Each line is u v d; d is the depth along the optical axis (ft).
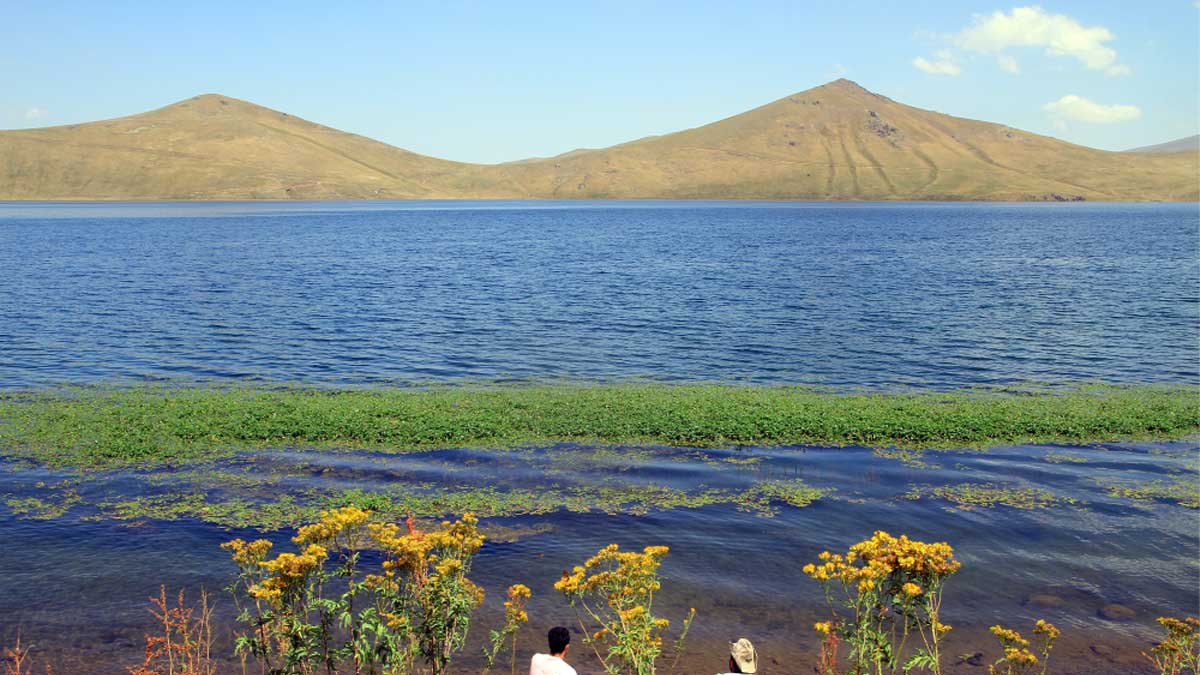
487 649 42.68
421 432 78.23
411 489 64.90
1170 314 162.61
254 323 149.69
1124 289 202.80
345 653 33.73
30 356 118.11
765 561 53.52
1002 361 120.06
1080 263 273.13
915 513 61.57
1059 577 51.67
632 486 66.39
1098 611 47.62
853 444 77.92
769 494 65.05
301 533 33.42
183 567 51.67
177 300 176.96
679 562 53.16
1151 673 41.04
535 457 73.00
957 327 149.07
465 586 36.60
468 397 92.89
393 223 563.48
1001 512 61.82
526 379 107.24
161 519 58.75
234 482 66.03
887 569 32.71
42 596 47.73
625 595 34.30
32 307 163.32
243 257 287.89
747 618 46.44
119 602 47.26
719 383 105.19
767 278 228.84
